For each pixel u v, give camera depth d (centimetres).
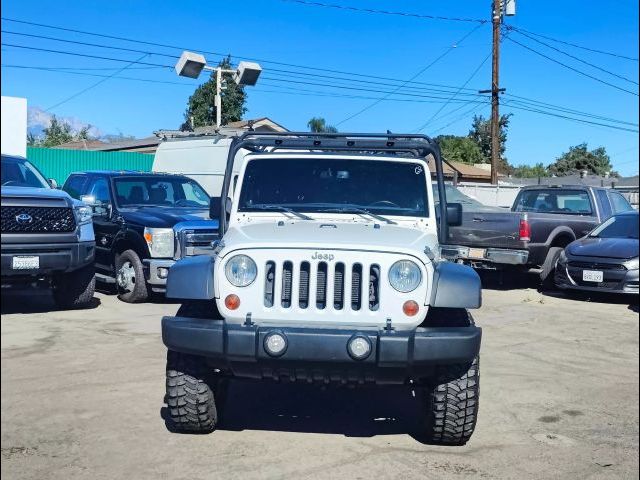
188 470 462
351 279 471
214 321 473
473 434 545
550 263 1337
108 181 1189
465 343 457
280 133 582
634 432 561
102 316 966
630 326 1015
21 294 1155
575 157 7131
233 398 624
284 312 469
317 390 652
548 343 889
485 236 1297
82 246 937
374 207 576
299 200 582
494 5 2686
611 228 1324
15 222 879
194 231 1055
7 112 1822
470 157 6275
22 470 458
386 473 465
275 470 466
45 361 718
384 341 448
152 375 673
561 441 537
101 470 460
